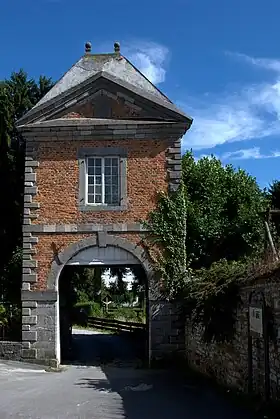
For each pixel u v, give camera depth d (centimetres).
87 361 2155
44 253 1994
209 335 1440
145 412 1167
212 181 2789
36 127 2020
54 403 1280
